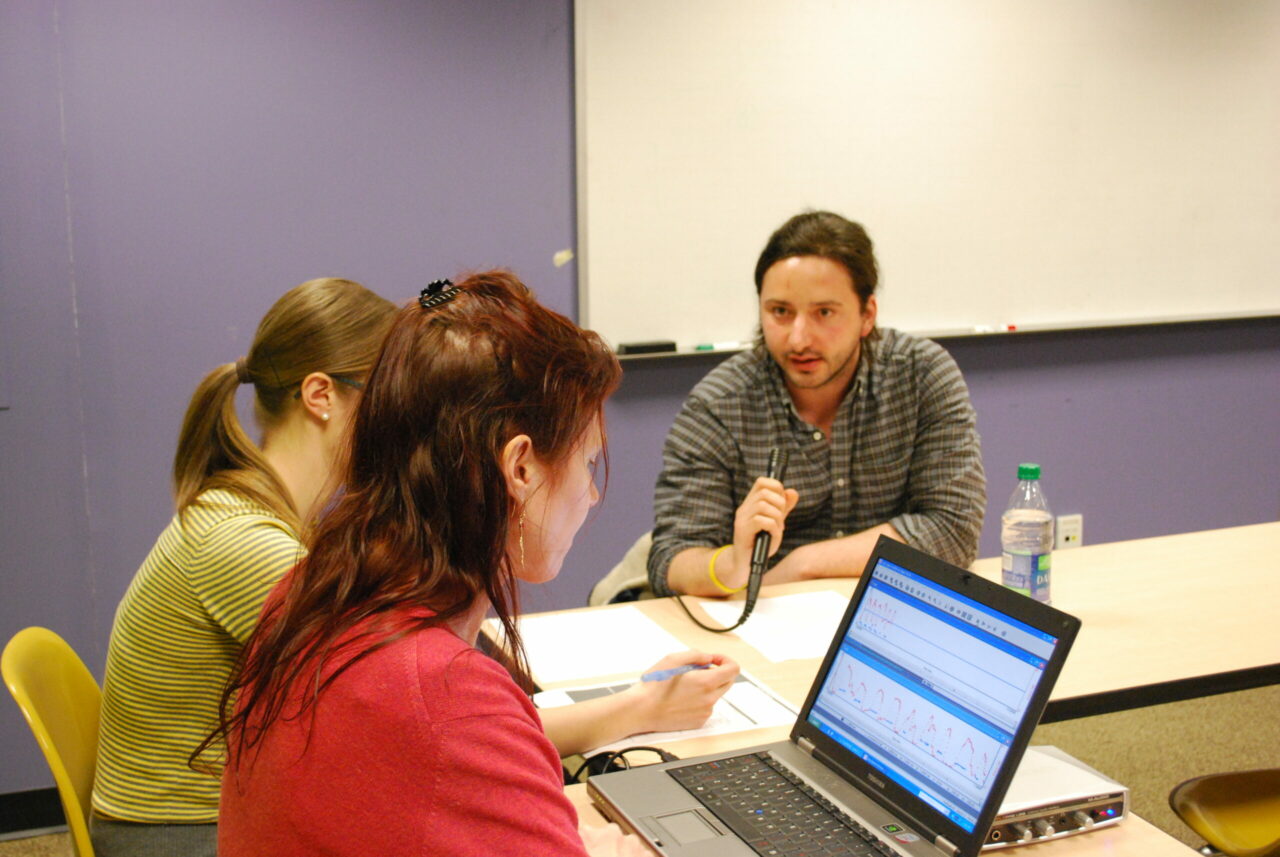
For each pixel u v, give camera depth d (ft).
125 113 7.88
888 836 3.10
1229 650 4.85
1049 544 5.49
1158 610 5.43
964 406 6.40
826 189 9.77
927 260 10.24
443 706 2.16
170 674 4.02
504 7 8.68
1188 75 10.89
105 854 4.09
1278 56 11.21
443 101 8.66
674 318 9.51
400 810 2.12
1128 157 10.83
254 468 4.20
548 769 2.34
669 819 3.24
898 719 3.39
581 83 8.88
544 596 9.59
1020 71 10.23
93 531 8.24
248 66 8.12
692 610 5.63
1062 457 11.27
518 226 9.04
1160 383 11.55
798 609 5.59
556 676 4.72
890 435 6.45
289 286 8.50
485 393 2.34
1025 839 3.23
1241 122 11.22
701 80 9.20
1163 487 11.82
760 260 6.23
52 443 8.04
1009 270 10.57
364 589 2.29
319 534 2.41
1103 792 3.33
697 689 4.12
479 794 2.15
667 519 6.31
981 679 3.16
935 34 9.85
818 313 5.93
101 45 7.73
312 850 2.16
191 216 8.16
